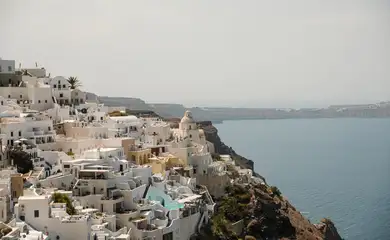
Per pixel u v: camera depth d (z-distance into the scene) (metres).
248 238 195.88
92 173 159.62
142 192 166.62
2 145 167.25
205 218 179.38
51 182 156.25
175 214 161.38
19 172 161.25
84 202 151.75
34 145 178.12
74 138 198.50
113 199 153.25
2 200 126.75
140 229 148.88
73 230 129.25
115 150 180.50
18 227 121.12
